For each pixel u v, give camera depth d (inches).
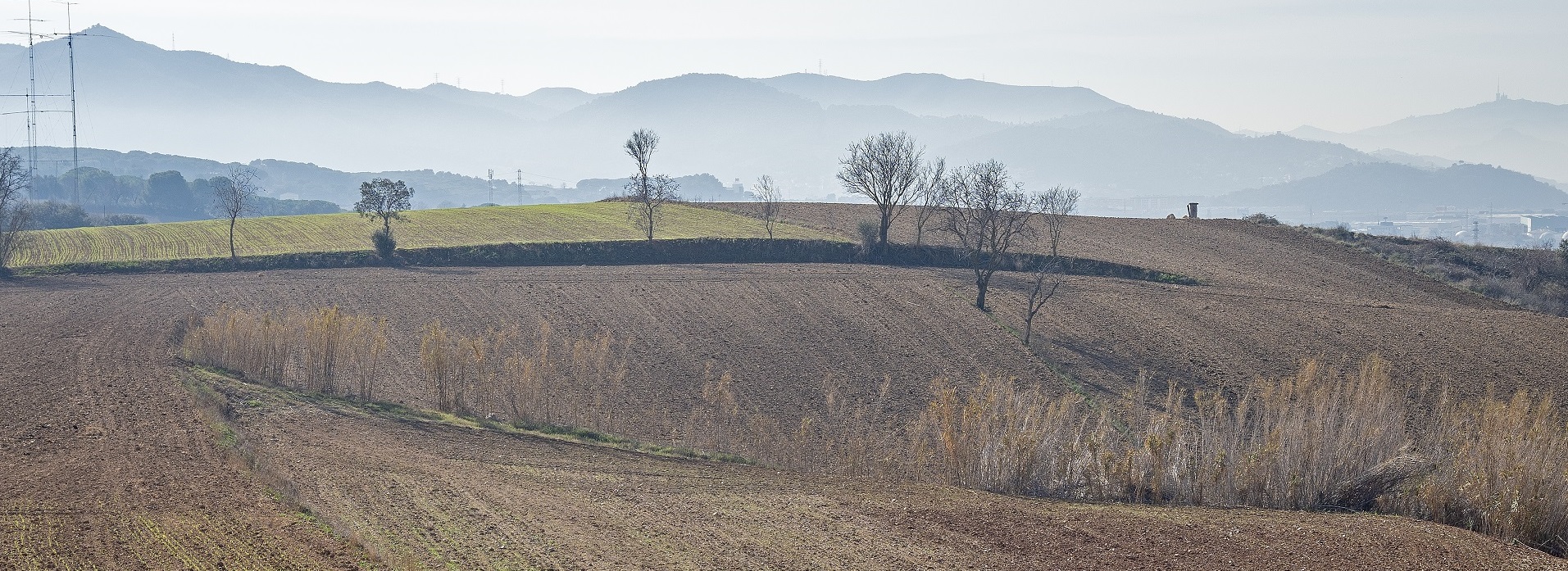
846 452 1417.3
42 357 1611.7
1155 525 933.2
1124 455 1149.7
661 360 1924.2
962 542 876.0
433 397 1509.6
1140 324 2244.1
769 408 1662.2
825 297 2470.5
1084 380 1859.0
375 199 2972.4
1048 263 2864.2
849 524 929.5
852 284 2632.9
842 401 1673.2
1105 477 1130.7
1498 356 1956.2
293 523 826.2
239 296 2384.4
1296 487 1061.1
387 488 988.6
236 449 1069.8
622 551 816.9
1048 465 1157.7
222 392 1392.7
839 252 3090.6
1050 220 3191.4
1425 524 936.3
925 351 2022.6
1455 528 929.5
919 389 1785.2
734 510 973.2
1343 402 1342.3
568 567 768.3
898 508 997.2
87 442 1088.2
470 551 796.0
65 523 807.7
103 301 2281.0
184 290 2459.4
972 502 1034.1
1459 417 1307.8
